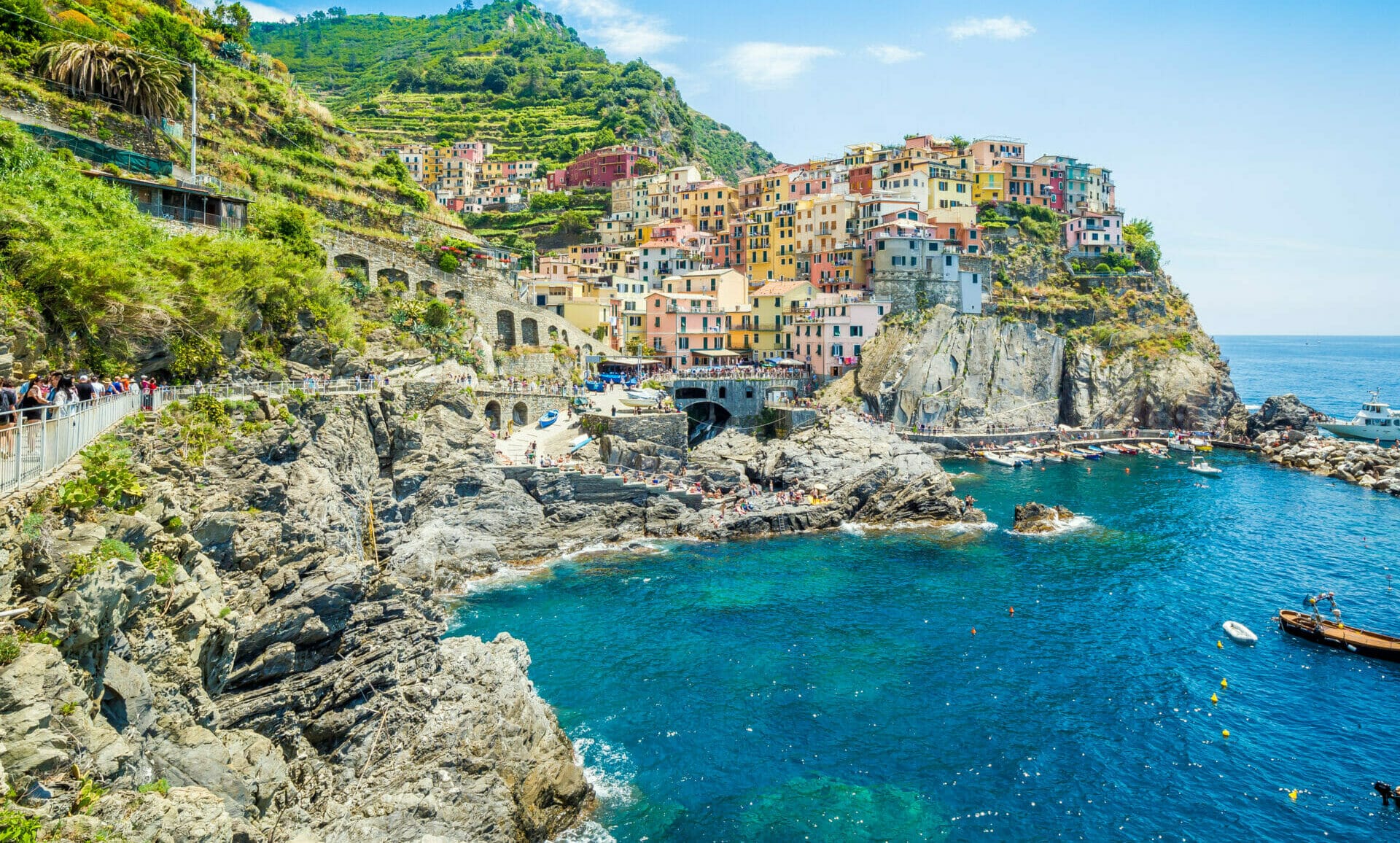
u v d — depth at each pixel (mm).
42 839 20375
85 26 88875
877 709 54969
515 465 84688
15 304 42719
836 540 91312
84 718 23156
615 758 48906
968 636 66250
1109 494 114562
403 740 40500
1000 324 157125
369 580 44594
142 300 51906
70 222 51500
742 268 196500
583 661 60656
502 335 125125
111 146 79312
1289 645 65375
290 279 72500
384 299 102562
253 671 35969
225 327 60250
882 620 69125
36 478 28797
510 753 42000
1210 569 82938
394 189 127312
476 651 46969
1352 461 128250
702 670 59594
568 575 78125
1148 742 52000
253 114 112812
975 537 93250
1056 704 56062
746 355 166250
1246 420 160875
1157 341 165250
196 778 28766
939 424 148750
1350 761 50219
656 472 98750
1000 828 44156
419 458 77438
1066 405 160000
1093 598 74750
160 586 30406
